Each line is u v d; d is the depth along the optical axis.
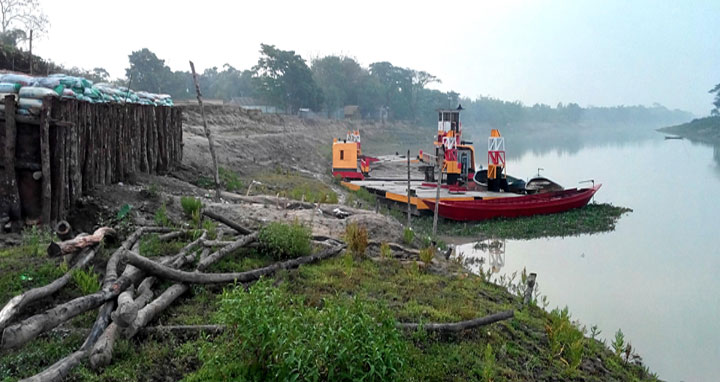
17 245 8.96
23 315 6.22
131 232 9.93
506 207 22.72
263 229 10.37
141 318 6.10
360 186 28.95
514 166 55.75
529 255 18.00
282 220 13.01
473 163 31.75
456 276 11.02
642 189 36.44
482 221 22.50
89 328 6.08
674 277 15.79
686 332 11.70
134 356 5.60
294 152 43.38
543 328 9.02
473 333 7.75
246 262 9.37
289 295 7.44
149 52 58.44
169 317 6.74
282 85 67.00
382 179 33.75
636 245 19.70
